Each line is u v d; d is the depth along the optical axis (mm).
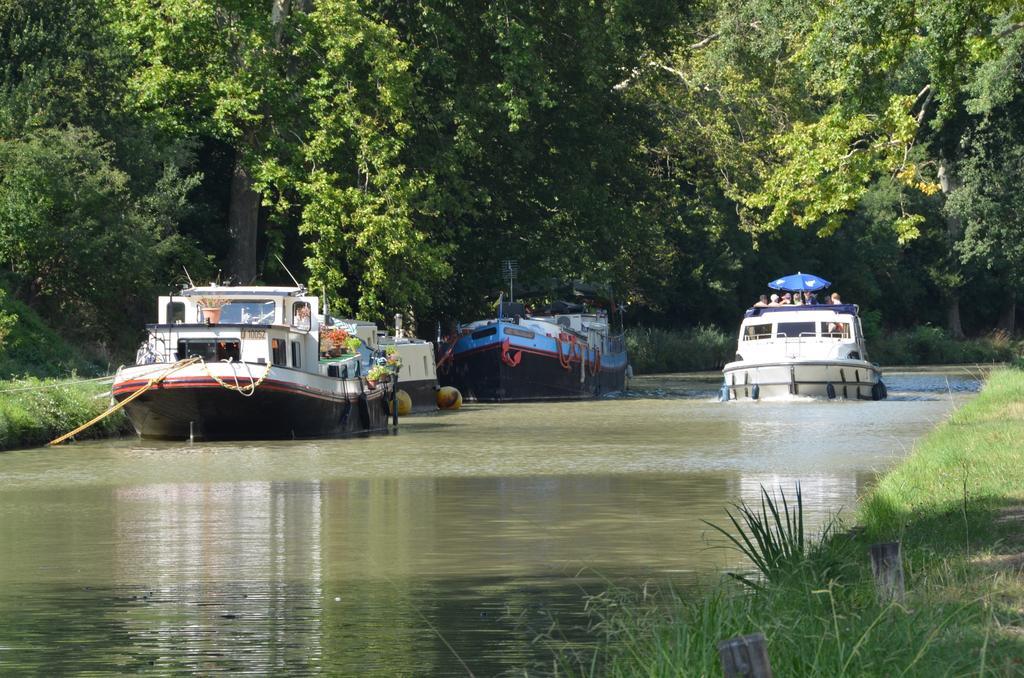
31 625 17906
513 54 75062
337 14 71438
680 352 125000
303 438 51438
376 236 71438
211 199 82188
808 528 25297
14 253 64062
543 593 19828
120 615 18547
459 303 90250
